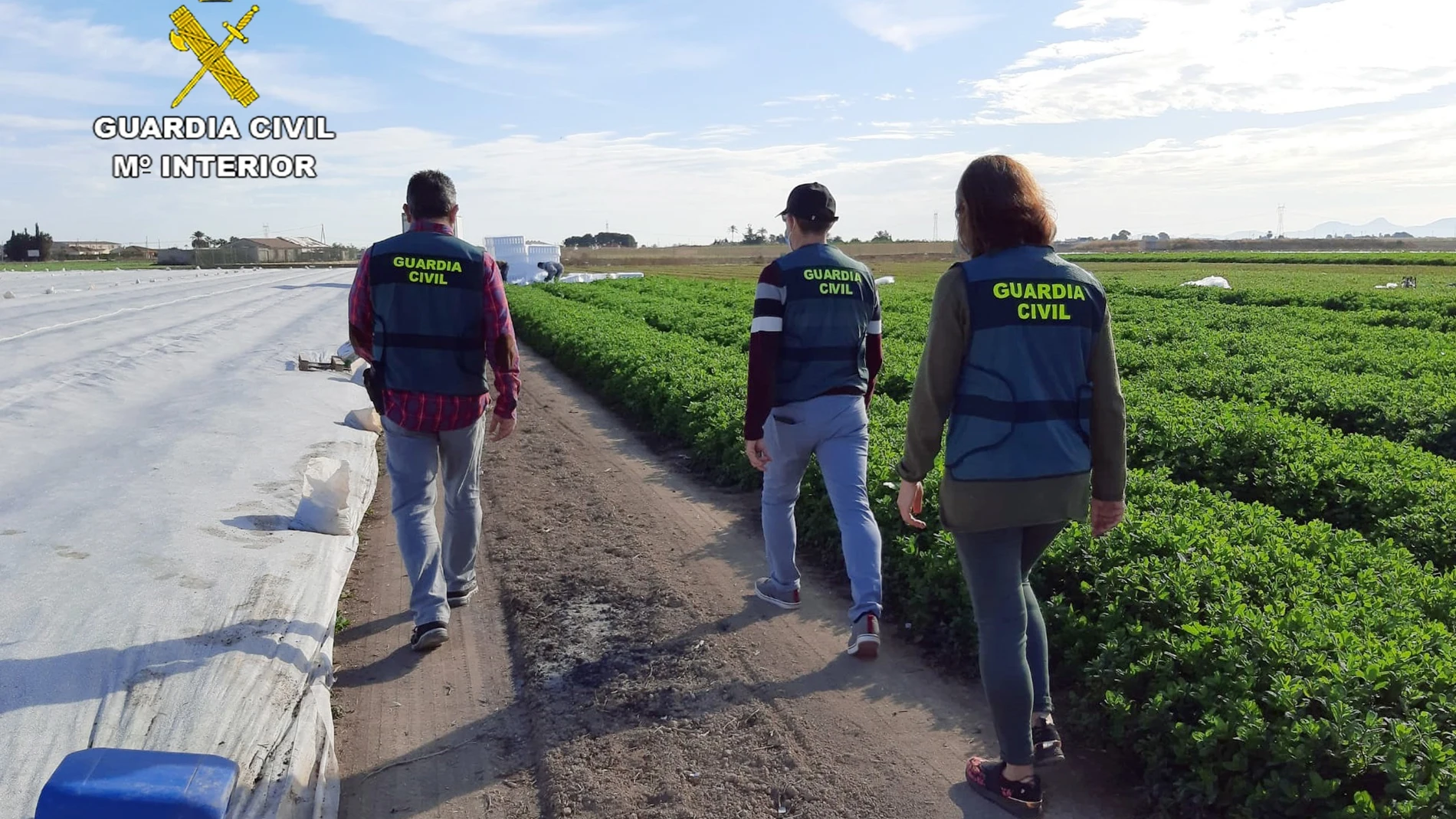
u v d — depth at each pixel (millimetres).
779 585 4848
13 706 3189
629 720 3928
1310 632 3514
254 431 7848
